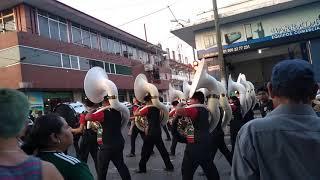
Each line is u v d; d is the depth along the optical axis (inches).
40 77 1075.9
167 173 347.9
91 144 330.3
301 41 896.3
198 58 968.9
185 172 223.1
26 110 82.9
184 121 222.8
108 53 1510.8
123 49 1759.4
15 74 1018.1
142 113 343.3
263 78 1141.1
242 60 1129.4
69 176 116.7
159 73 1993.1
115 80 1545.3
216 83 256.2
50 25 1217.4
